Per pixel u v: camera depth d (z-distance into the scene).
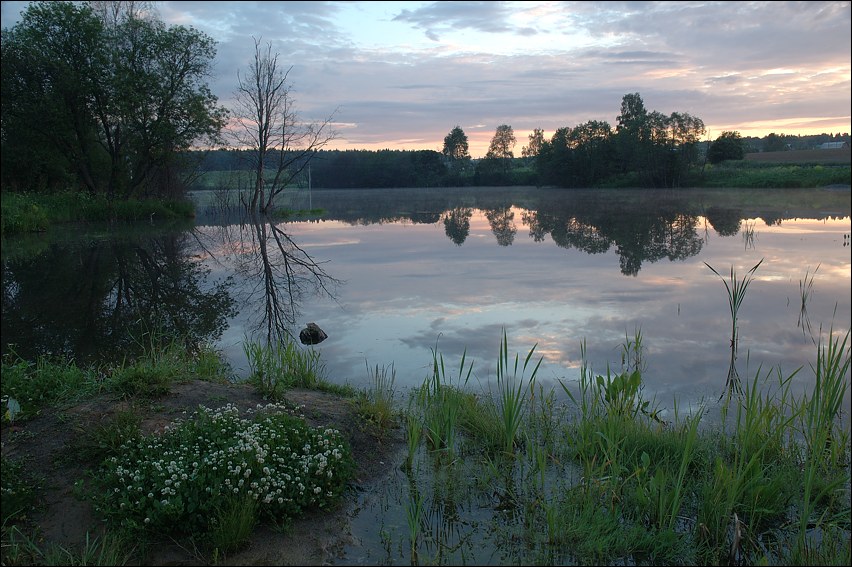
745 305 9.09
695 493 4.09
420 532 3.73
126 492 3.72
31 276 13.43
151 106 31.39
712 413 5.25
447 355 7.02
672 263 13.32
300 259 15.80
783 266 12.34
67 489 3.94
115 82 29.25
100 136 33.12
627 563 3.49
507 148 85.69
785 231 19.06
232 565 3.41
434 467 4.52
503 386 5.40
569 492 4.02
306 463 4.07
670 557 3.51
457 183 84.56
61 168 31.81
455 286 11.32
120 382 5.37
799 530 3.74
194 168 35.72
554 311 9.06
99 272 13.99
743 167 55.28
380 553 3.53
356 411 5.27
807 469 4.24
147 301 10.77
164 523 3.61
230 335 8.27
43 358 6.47
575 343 7.35
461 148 89.38
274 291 11.43
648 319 8.44
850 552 3.35
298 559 3.47
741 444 4.50
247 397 5.39
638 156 59.78
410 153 85.69
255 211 35.81
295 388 5.92
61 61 28.67
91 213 28.31
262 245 19.33
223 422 4.48
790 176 45.38
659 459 4.50
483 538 3.69
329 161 81.81
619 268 12.88
